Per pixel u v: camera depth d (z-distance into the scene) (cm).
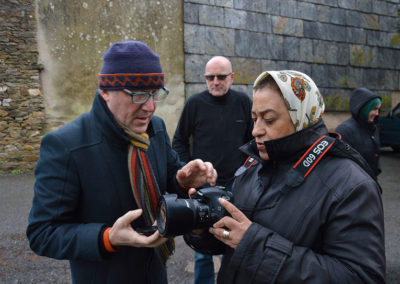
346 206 96
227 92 273
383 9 891
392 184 569
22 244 323
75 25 578
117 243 107
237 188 133
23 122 586
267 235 98
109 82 112
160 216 108
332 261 94
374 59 903
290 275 92
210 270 225
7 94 571
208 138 272
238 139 273
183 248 323
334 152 105
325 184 101
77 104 602
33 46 568
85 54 591
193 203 106
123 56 110
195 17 644
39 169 117
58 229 112
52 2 564
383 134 856
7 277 264
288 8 743
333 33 820
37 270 276
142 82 111
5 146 585
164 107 649
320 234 101
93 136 121
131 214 105
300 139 106
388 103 952
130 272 126
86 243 108
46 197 114
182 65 650
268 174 117
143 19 609
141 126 122
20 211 412
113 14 592
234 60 691
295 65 772
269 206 109
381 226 96
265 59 727
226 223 103
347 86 869
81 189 119
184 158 286
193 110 275
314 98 106
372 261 91
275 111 104
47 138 118
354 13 846
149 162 128
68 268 280
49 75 584
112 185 121
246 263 98
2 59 559
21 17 556
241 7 685
